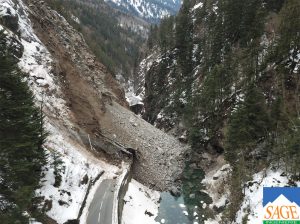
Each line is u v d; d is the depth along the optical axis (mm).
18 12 58969
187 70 103438
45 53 57844
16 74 25156
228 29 89438
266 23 81125
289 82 58156
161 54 124000
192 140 68875
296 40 60719
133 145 63719
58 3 104188
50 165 36156
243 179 43219
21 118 24297
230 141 48469
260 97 48375
